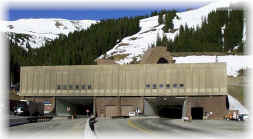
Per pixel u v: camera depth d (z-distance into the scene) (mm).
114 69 103562
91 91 103750
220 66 97000
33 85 106938
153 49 124812
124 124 57625
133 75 102312
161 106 113562
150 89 100750
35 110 83312
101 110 102812
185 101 94938
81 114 124312
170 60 125125
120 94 102188
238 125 57031
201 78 97812
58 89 105562
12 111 76438
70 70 105500
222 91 95875
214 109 95750
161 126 51625
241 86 119688
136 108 101125
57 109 106625
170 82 99750
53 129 41000
